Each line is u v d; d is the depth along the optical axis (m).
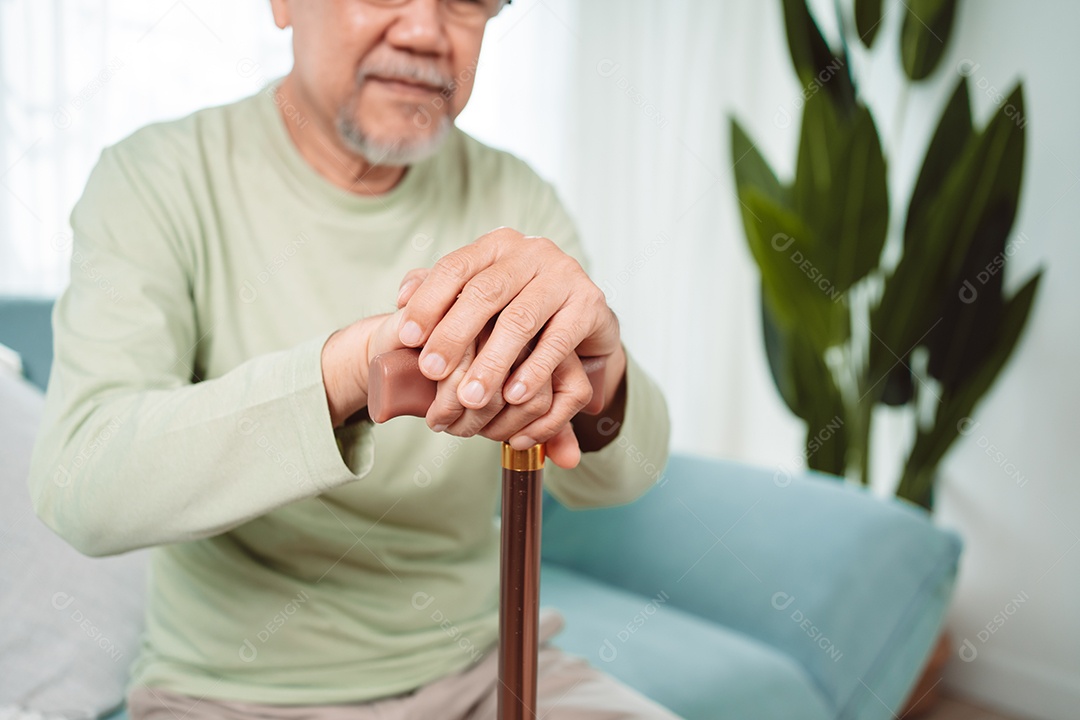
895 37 1.91
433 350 0.46
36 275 1.61
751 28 2.19
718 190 2.28
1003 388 1.82
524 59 2.23
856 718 1.11
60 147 1.61
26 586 0.90
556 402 0.50
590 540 1.38
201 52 1.73
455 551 0.82
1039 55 1.72
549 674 0.81
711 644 1.12
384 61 0.68
